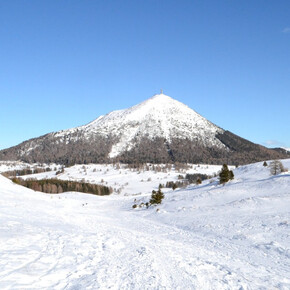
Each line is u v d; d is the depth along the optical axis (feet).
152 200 240.94
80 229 79.71
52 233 62.75
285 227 98.99
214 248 72.59
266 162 355.36
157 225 131.75
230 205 165.68
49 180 614.34
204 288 33.88
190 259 50.67
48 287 29.43
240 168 367.25
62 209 170.50
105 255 47.85
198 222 131.03
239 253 67.26
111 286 31.45
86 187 587.27
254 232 95.86
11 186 225.76
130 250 54.60
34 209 132.16
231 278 39.78
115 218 158.81
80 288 29.94
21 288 27.89
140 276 36.22
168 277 36.88
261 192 208.33
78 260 42.09
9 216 86.53
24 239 51.24
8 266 34.14
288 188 201.36
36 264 36.81
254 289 36.04
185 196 253.03
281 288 38.55
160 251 56.13
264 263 57.41
